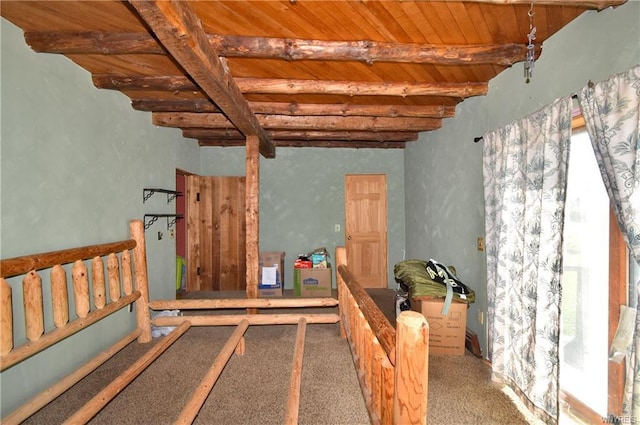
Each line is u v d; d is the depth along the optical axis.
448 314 2.89
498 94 2.64
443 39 2.11
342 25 1.96
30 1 1.67
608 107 1.51
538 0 1.53
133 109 3.18
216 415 1.98
